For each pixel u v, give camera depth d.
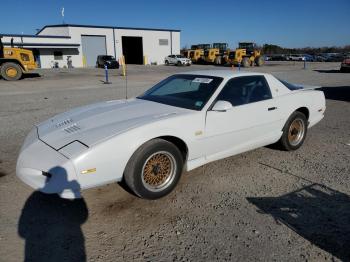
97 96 11.66
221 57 39.34
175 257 2.55
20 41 36.44
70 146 3.08
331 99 10.41
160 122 3.36
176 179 3.57
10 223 3.00
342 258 2.54
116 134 3.12
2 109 8.77
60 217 3.11
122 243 2.73
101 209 3.27
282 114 4.66
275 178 4.04
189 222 3.05
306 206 3.34
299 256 2.56
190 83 4.34
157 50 47.06
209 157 3.92
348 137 5.95
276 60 59.34
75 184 2.92
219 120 3.85
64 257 2.54
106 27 42.06
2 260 2.49
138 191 3.28
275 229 2.93
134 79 20.14
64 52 39.34
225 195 3.58
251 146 4.41
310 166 4.45
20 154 3.28
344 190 3.71
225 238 2.80
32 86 15.54
